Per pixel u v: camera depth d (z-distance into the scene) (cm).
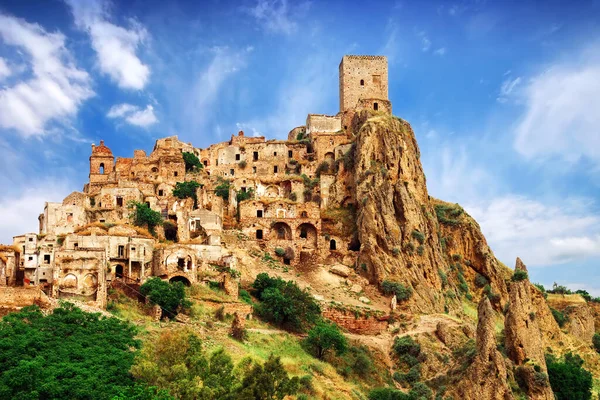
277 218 15162
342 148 17738
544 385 10675
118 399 7169
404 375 11556
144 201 15350
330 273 14300
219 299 11625
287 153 18625
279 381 7775
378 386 11169
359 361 11419
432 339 12369
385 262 14288
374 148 16412
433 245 15288
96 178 17700
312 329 11756
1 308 9188
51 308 9481
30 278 11188
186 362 8044
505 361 10844
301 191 17075
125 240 12200
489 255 16175
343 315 12912
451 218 16738
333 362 11244
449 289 14875
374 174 15700
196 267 12275
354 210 15788
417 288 14038
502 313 15425
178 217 14375
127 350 8675
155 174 17438
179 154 17975
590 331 16350
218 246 13338
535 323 11456
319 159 18025
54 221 14038
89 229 12706
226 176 18275
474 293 15762
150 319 10262
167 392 7275
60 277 10369
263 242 14888
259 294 12725
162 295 10569
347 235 15325
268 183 17575
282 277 13825
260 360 9625
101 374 7844
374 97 19450
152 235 13638
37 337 8356
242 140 19300
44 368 7800
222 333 10512
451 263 15950
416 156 16950
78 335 8775
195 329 10319
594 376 14212
